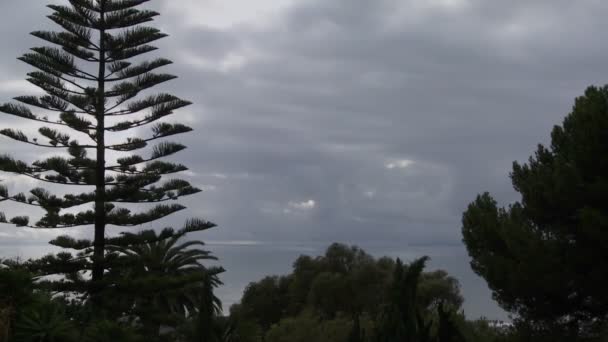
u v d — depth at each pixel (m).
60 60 22.03
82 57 22.97
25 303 8.48
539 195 13.30
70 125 21.91
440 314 6.30
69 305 13.54
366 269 44.06
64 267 22.09
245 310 7.40
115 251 23.83
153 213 22.95
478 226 14.38
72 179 22.33
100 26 22.95
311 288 44.75
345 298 43.22
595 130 12.54
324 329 23.48
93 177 22.67
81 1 22.44
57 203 21.80
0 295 8.26
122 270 24.67
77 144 22.67
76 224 22.36
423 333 6.16
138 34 22.75
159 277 22.27
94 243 23.02
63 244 22.36
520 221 13.70
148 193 23.28
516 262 13.31
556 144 14.26
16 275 8.40
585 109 13.13
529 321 13.44
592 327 12.95
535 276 12.54
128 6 23.27
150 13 23.33
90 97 22.11
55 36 22.59
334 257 49.47
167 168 23.61
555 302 13.00
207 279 6.84
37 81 21.81
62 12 22.19
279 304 50.34
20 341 8.01
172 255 30.02
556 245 12.75
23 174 21.44
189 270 29.88
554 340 12.69
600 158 12.45
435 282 36.62
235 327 7.10
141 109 23.20
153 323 21.78
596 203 12.40
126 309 21.42
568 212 12.98
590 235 11.71
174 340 20.75
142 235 23.27
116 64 22.98
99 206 22.14
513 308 13.77
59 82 21.89
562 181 12.66
